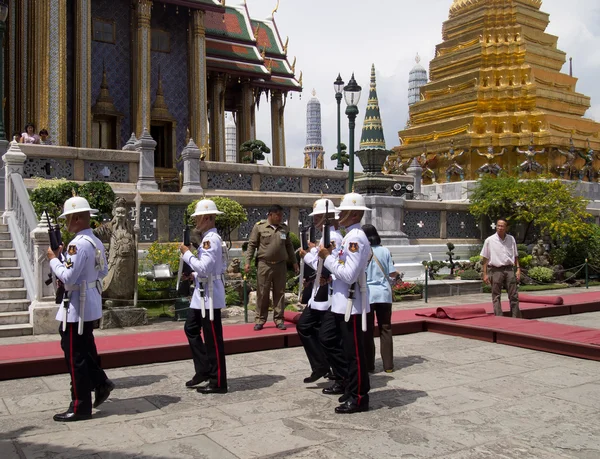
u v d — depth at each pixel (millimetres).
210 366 6945
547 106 30891
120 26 32500
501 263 11992
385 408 6379
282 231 10562
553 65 32844
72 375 5984
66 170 17297
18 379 7730
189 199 16422
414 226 21469
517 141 29531
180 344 8961
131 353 8531
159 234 16062
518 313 12047
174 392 7035
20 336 10234
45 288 10703
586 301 14812
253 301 14102
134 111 31938
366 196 19922
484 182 23578
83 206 6348
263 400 6691
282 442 5336
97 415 6133
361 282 6312
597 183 30406
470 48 32688
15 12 26500
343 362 6598
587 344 8891
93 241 6270
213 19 40469
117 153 18031
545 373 8023
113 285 11539
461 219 23031
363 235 6293
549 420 5984
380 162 20484
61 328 6059
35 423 5895
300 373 8039
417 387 7273
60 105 26766
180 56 35062
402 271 19062
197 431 5629
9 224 13664
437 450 5148
